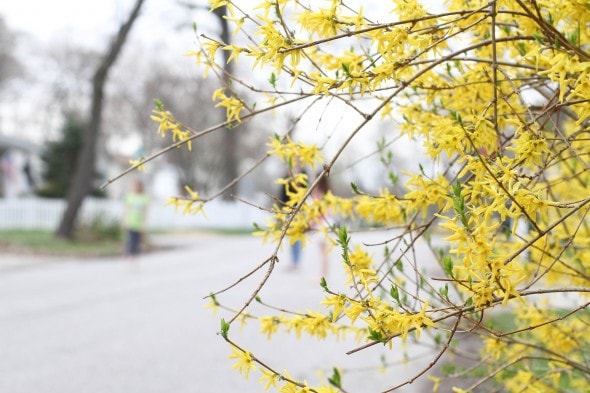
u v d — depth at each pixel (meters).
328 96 1.81
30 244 16.05
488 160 1.66
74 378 4.90
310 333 1.96
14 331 6.58
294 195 2.24
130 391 4.57
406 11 1.81
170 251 18.22
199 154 46.72
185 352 5.73
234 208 35.25
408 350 5.59
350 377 4.83
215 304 2.02
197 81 43.09
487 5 1.61
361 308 1.63
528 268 2.60
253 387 4.68
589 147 2.09
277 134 2.21
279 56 1.65
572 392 2.83
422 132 2.14
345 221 2.51
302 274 11.32
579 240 2.37
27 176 40.16
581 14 1.70
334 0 1.67
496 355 2.50
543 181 2.23
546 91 2.34
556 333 2.57
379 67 1.69
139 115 46.88
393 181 2.32
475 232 1.50
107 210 22.56
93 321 7.15
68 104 55.62
